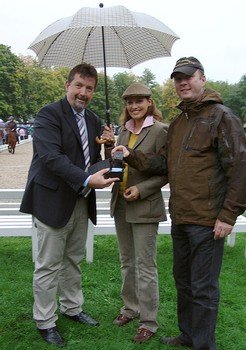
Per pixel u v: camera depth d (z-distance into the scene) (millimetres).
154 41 3518
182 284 3061
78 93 3084
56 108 3127
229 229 2598
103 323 3484
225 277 4547
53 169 3012
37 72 57031
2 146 24891
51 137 3055
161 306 3844
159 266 4844
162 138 3145
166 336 3316
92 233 4918
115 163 2988
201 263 2748
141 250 3176
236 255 5395
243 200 2572
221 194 2691
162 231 5008
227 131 2582
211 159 2674
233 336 3312
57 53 3635
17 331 3316
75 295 3510
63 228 3166
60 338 3189
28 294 3963
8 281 4309
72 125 3137
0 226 4781
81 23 2883
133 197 3068
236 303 3930
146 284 3199
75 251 3416
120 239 3408
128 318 3521
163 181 3129
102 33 3355
